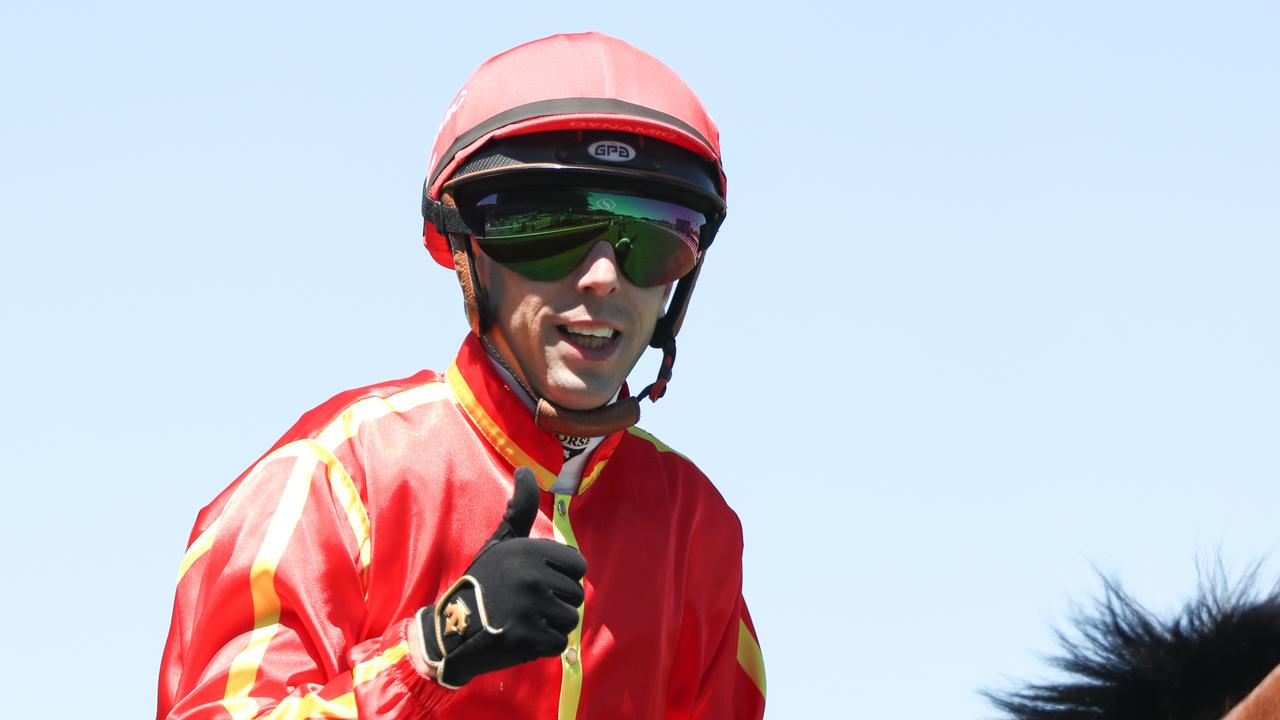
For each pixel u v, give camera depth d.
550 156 6.25
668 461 7.18
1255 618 6.10
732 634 7.18
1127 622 6.38
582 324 6.29
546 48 6.49
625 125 6.26
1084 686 6.29
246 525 6.29
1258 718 5.35
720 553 7.15
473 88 6.52
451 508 6.50
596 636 6.58
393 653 5.71
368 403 6.71
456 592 5.60
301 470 6.40
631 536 6.82
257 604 6.14
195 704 5.94
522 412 6.59
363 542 6.36
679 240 6.35
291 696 5.88
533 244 6.25
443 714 6.29
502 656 5.46
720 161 6.57
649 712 6.69
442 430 6.64
